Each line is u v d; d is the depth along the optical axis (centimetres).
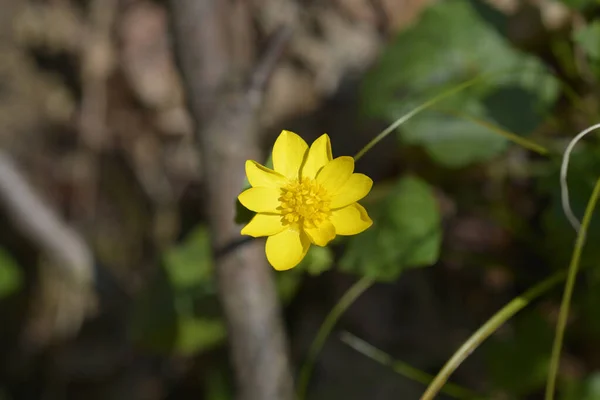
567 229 45
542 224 50
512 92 48
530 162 51
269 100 57
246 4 58
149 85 61
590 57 46
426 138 48
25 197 56
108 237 61
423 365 52
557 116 50
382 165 53
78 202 62
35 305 62
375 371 53
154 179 61
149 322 51
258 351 46
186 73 48
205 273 51
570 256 45
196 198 60
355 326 54
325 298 54
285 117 57
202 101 47
